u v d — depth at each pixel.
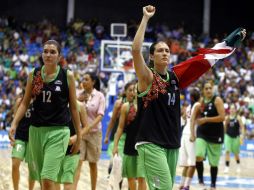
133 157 6.47
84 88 7.45
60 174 5.75
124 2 31.78
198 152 8.48
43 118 5.00
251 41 30.20
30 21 30.88
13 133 5.16
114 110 7.71
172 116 4.65
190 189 8.87
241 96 24.03
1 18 28.97
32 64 25.45
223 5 32.72
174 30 30.59
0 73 24.27
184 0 32.28
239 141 12.94
